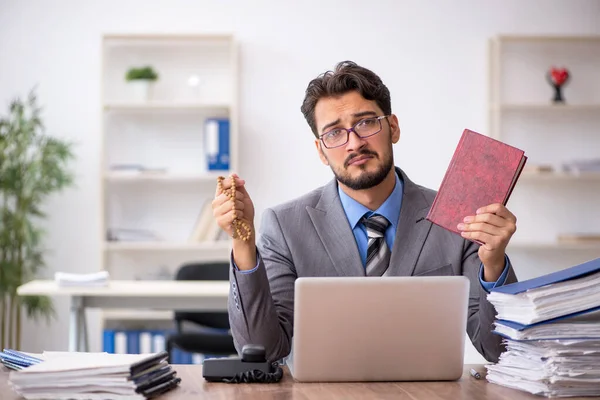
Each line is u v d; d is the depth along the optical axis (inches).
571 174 202.2
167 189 210.8
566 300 63.6
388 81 209.8
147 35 200.7
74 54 208.1
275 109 209.3
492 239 69.8
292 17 209.5
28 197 194.4
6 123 192.5
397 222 85.9
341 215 85.7
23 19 207.3
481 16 210.8
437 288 66.8
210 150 202.1
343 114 79.9
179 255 211.0
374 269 84.0
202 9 209.3
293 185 209.3
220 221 70.8
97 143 208.5
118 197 210.1
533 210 212.5
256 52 209.3
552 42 211.3
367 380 67.6
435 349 67.5
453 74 210.4
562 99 205.2
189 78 209.8
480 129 210.7
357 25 209.8
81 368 59.2
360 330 66.7
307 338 66.7
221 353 175.9
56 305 208.2
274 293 83.5
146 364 62.5
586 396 62.2
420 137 210.1
